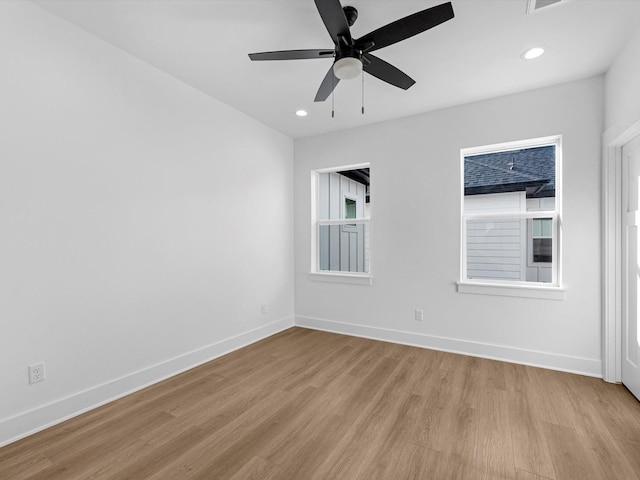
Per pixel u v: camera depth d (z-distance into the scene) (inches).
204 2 71.5
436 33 80.5
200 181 114.5
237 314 130.6
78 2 71.8
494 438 71.1
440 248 128.0
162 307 101.9
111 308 88.2
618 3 70.1
